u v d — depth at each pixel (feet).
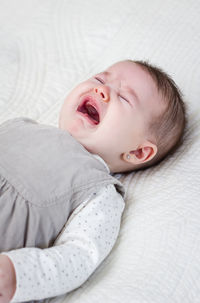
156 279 3.37
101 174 3.75
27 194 3.52
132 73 4.25
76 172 3.68
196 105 4.87
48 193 3.56
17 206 3.49
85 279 3.39
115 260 3.63
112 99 4.09
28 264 3.14
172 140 4.36
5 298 3.02
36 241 3.53
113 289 3.26
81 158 3.78
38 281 3.14
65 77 5.38
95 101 4.12
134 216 3.92
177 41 5.44
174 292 3.33
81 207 3.64
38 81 5.38
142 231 3.77
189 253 3.59
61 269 3.24
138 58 5.41
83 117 4.13
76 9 6.07
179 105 4.40
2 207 3.48
